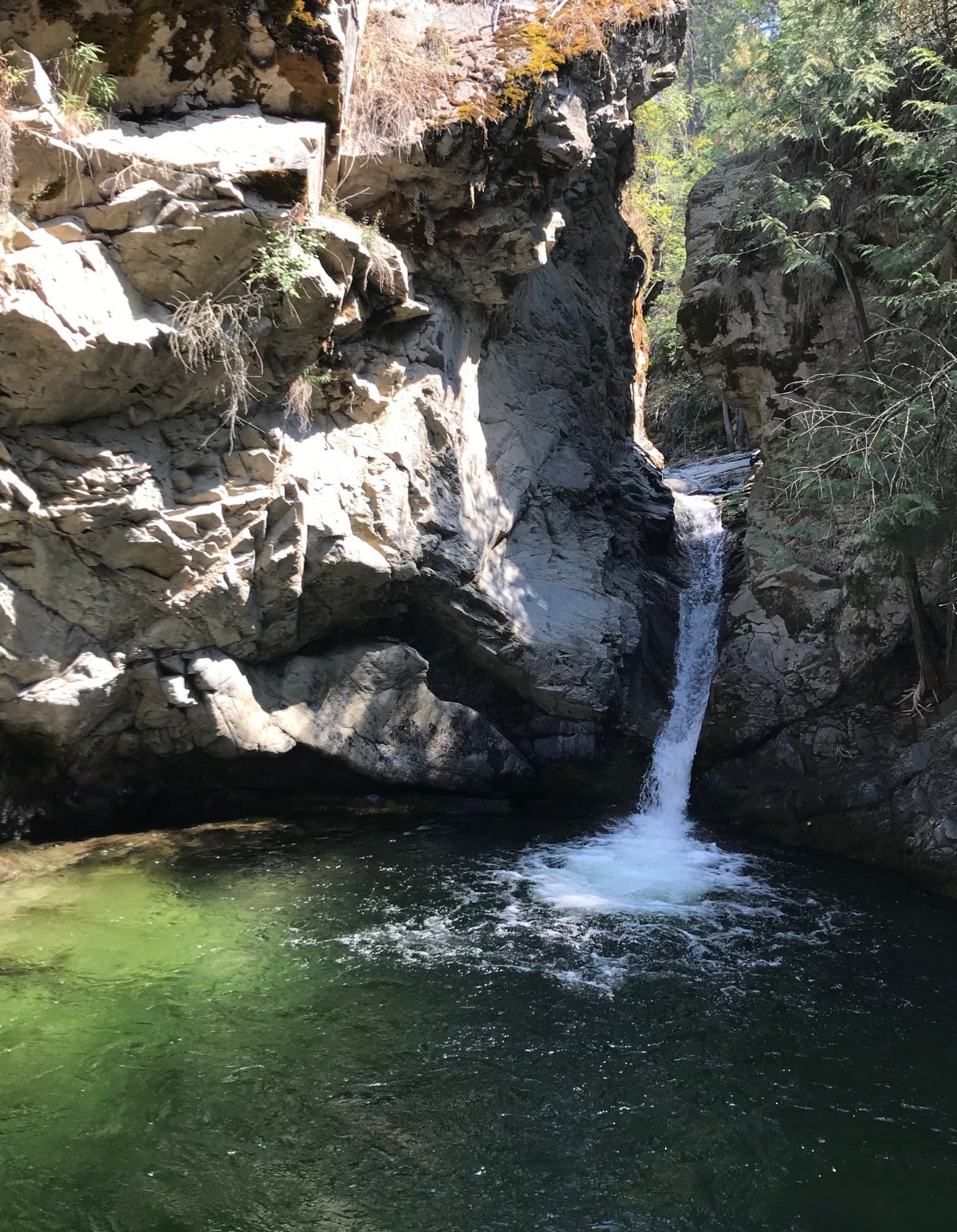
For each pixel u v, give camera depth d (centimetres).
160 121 858
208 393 912
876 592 1112
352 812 1149
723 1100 629
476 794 1201
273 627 1031
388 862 1014
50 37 818
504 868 1005
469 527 1186
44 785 983
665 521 1580
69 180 796
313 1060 654
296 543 986
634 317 2133
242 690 1023
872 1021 727
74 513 862
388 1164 561
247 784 1104
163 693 972
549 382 1439
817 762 1133
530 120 1063
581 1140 588
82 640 921
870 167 1130
